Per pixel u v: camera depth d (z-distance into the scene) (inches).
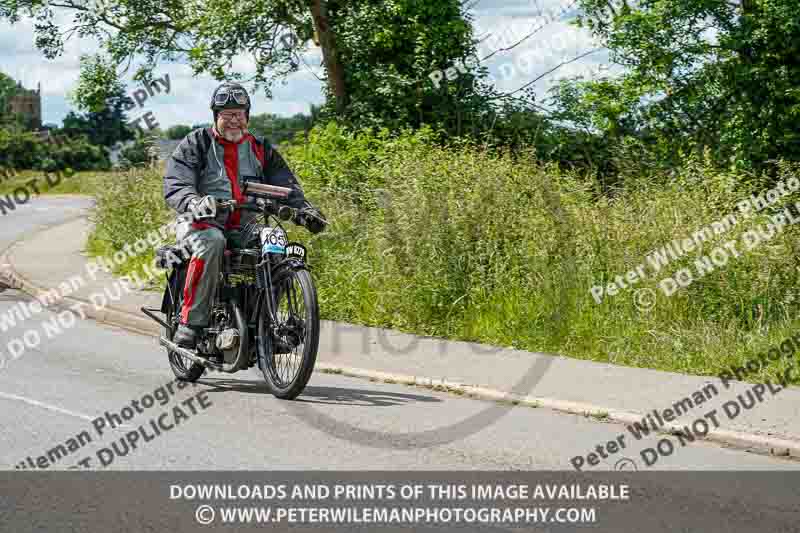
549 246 451.5
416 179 498.3
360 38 853.2
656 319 410.0
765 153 729.0
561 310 426.9
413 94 845.8
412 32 845.2
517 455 252.8
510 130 815.1
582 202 482.6
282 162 329.1
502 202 476.1
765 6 719.1
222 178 318.7
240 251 310.5
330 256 523.2
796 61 741.9
